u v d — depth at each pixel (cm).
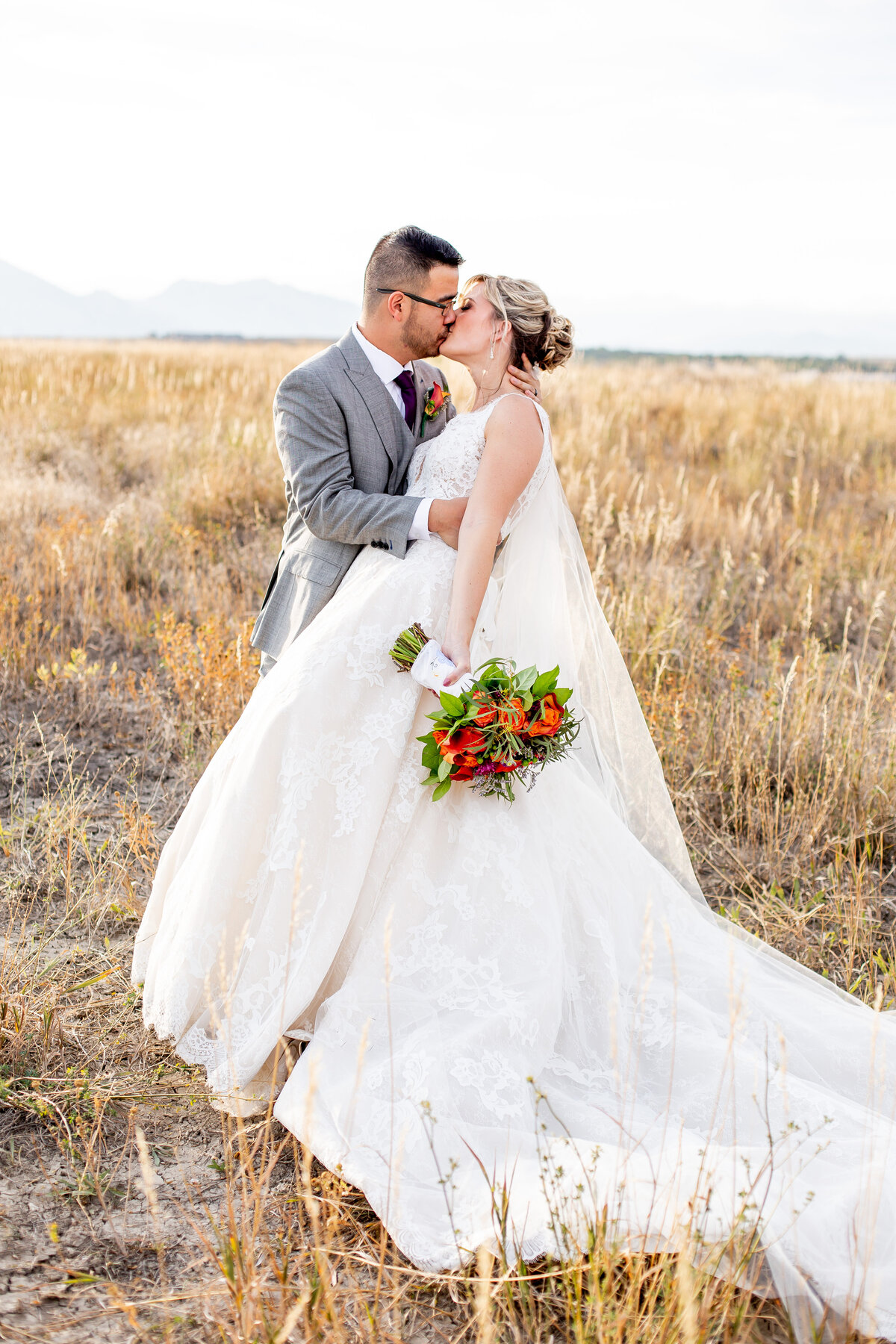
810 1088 233
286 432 271
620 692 303
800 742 420
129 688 493
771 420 1312
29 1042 244
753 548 753
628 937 273
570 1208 187
